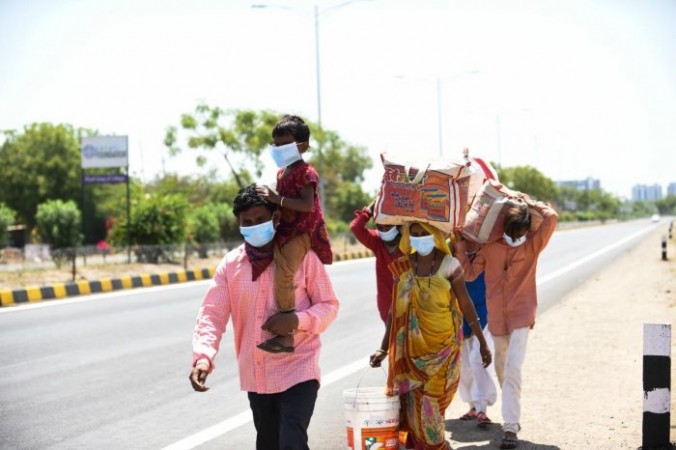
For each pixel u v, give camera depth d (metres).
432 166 5.51
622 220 183.00
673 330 11.78
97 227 49.75
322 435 7.09
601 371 9.20
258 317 4.50
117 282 22.56
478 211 6.79
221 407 8.23
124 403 8.46
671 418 6.92
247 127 39.28
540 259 32.94
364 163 90.94
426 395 5.52
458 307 5.65
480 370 7.06
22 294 19.11
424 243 5.53
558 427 6.90
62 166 54.94
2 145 55.75
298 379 4.48
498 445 6.44
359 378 9.54
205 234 34.31
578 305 15.77
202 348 4.42
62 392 9.04
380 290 6.82
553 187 110.62
